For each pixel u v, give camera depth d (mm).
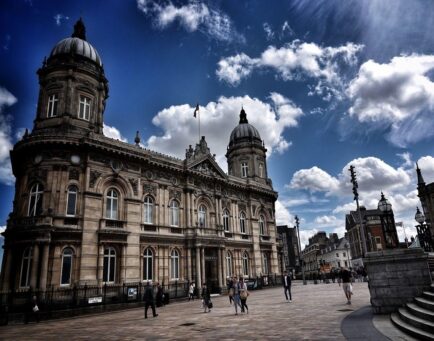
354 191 32781
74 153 27766
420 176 46375
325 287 36219
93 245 26688
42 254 23953
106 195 29094
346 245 78688
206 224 38625
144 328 14773
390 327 11484
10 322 20406
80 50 32312
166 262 32156
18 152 27375
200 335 12070
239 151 51625
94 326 16641
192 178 37688
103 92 33438
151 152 33906
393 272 14672
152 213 32750
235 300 18250
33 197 26578
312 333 11008
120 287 27406
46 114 30047
